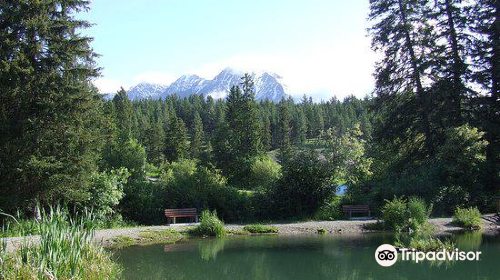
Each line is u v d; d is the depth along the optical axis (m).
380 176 23.30
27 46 15.45
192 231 15.61
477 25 23.66
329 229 16.22
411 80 25.17
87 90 16.97
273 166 36.16
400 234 15.25
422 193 19.67
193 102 139.12
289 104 125.50
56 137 15.91
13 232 12.99
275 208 19.61
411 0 24.75
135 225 17.52
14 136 15.09
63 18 16.66
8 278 6.27
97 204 16.78
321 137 32.97
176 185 19.31
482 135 21.33
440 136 23.80
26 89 15.27
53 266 6.84
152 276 9.12
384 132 25.72
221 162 44.56
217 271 9.72
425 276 9.11
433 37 24.45
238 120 53.84
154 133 73.50
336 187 20.94
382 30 25.61
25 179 15.09
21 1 15.30
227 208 19.09
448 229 16.05
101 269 7.87
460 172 20.67
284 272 9.66
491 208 19.78
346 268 9.99
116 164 25.08
